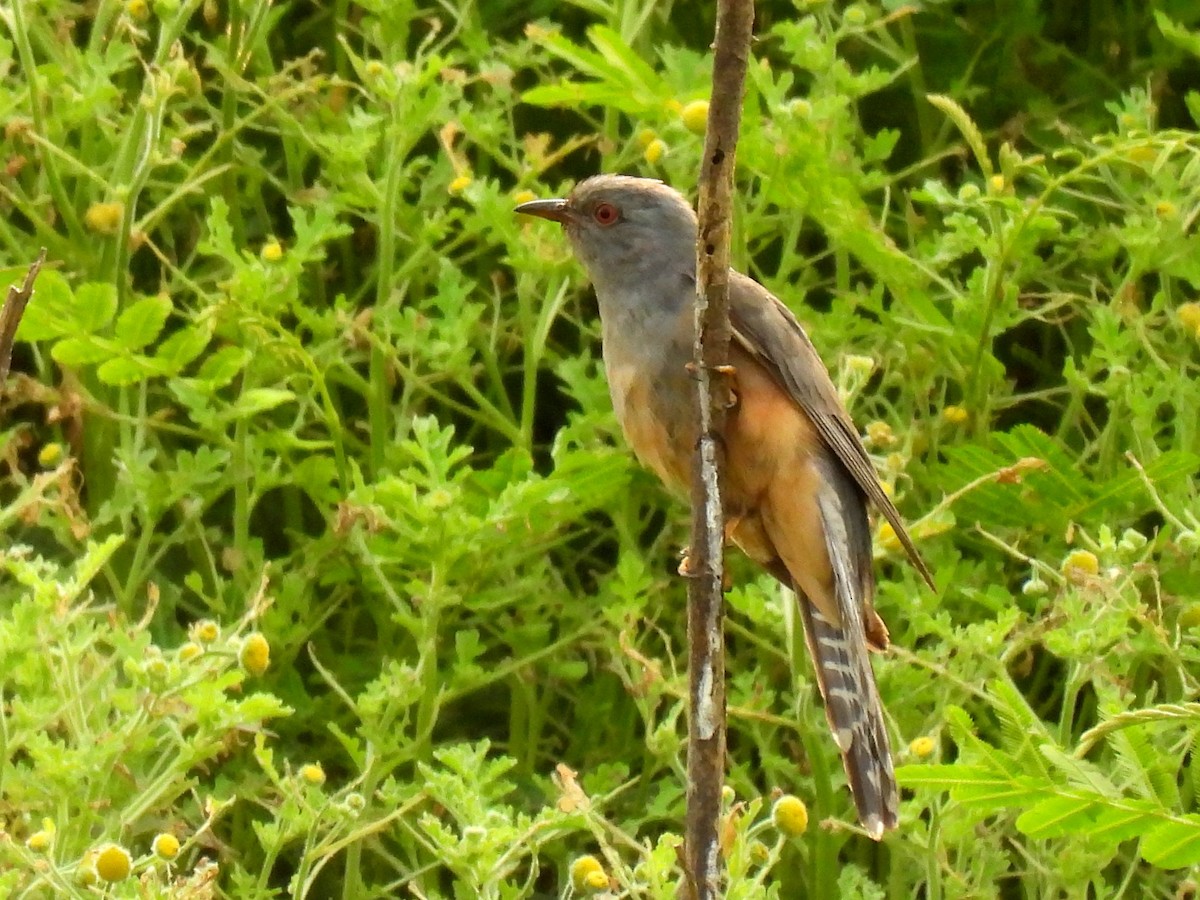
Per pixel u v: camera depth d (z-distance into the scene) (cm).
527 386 1141
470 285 1141
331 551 1108
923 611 1005
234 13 1182
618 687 1147
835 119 1137
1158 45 1327
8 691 1092
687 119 1061
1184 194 1211
